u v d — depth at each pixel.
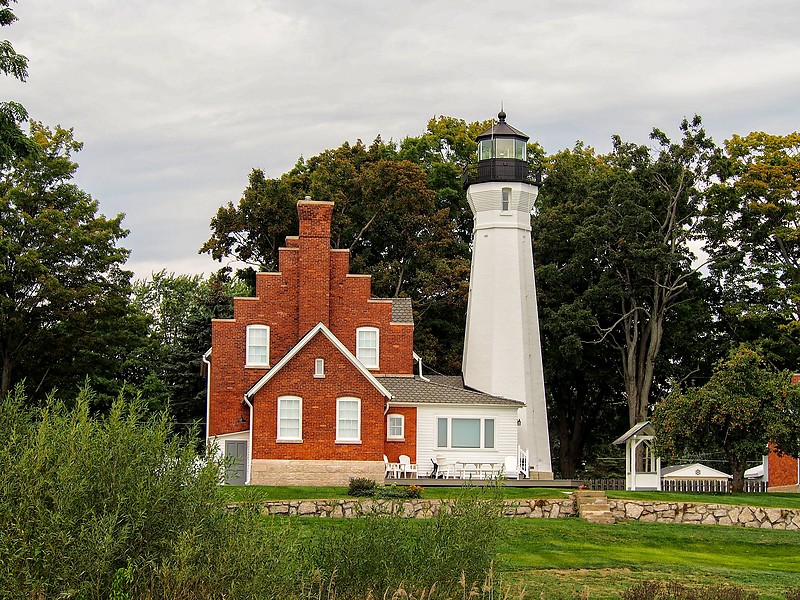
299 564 21.27
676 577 31.98
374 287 71.50
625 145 69.31
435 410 52.69
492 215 60.53
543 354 71.19
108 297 59.62
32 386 61.22
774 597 29.22
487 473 51.66
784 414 50.38
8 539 18.14
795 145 70.88
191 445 21.14
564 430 75.62
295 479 48.12
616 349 72.94
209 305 74.00
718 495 47.16
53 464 19.56
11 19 34.00
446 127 86.38
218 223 73.12
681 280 69.44
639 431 52.00
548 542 37.31
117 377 71.31
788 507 43.84
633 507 43.16
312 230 54.25
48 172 59.69
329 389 48.81
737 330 71.06
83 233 58.97
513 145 60.81
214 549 19.88
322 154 78.50
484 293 60.00
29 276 58.16
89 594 18.19
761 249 70.50
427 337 71.62
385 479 48.34
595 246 67.75
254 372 53.53
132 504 19.47
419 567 22.83
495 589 22.89
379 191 73.75
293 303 54.31
